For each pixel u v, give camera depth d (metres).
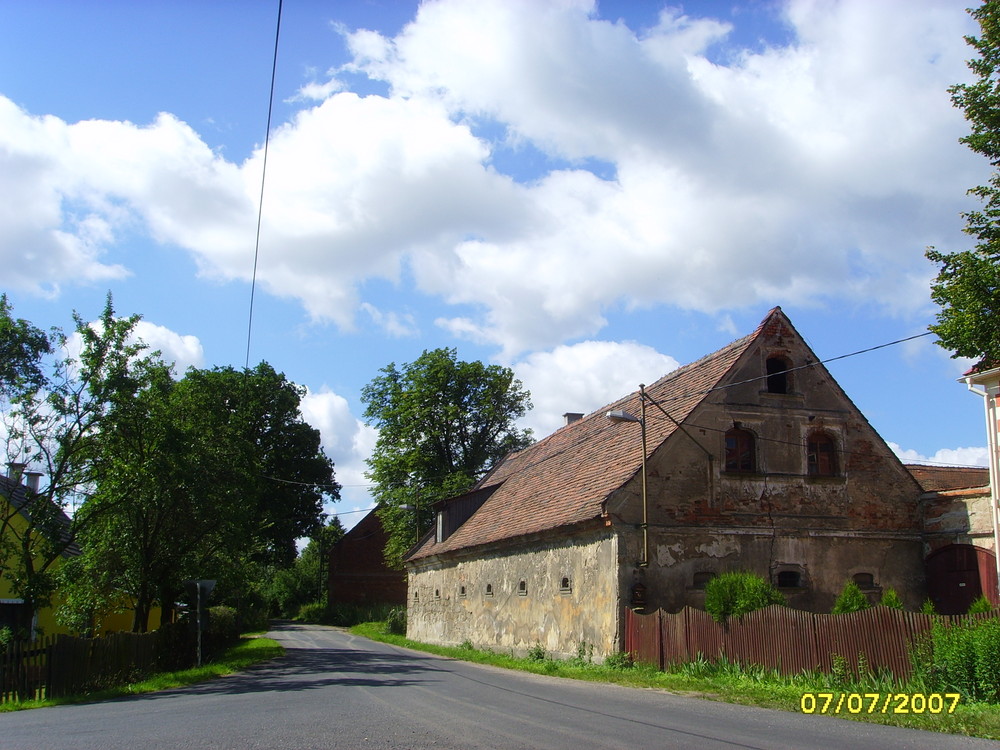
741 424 22.19
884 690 12.83
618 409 29.08
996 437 18.20
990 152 16.70
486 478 41.34
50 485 19.81
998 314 15.88
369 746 8.62
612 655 19.86
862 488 22.72
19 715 12.76
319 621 65.88
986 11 16.72
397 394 48.41
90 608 22.00
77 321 20.39
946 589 21.86
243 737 9.30
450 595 33.66
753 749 8.46
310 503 54.09
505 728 10.01
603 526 20.94
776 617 15.55
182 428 22.61
